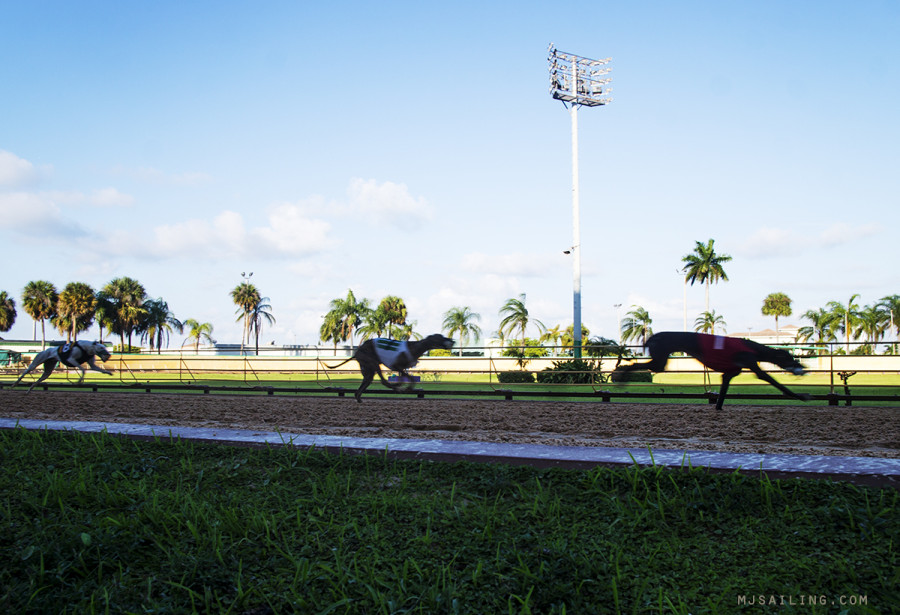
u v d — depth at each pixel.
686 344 10.20
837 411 10.39
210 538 4.68
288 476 6.47
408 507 5.34
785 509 4.78
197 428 9.66
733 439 7.98
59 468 7.04
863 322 51.78
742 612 3.54
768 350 9.95
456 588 3.89
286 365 33.38
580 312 27.28
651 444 7.54
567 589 3.79
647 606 3.63
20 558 4.42
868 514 4.46
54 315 61.56
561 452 6.67
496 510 5.17
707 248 48.78
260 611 3.81
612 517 4.93
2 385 19.56
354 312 49.84
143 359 23.31
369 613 3.71
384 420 10.48
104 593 3.90
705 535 4.56
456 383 20.45
